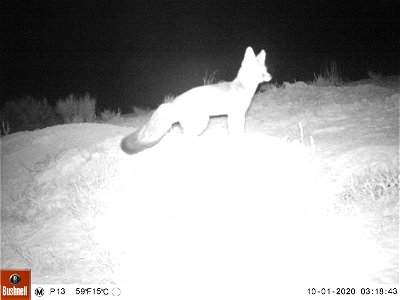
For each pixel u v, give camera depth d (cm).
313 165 133
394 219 101
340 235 100
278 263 94
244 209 116
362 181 116
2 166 174
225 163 139
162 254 104
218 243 104
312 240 100
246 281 90
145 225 116
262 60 150
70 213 130
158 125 140
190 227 112
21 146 187
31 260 110
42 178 154
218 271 94
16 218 136
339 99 207
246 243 102
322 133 164
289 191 121
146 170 142
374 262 90
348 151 138
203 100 141
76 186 139
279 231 105
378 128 160
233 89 145
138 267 100
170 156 147
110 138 171
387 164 122
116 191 134
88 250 111
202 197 125
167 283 93
